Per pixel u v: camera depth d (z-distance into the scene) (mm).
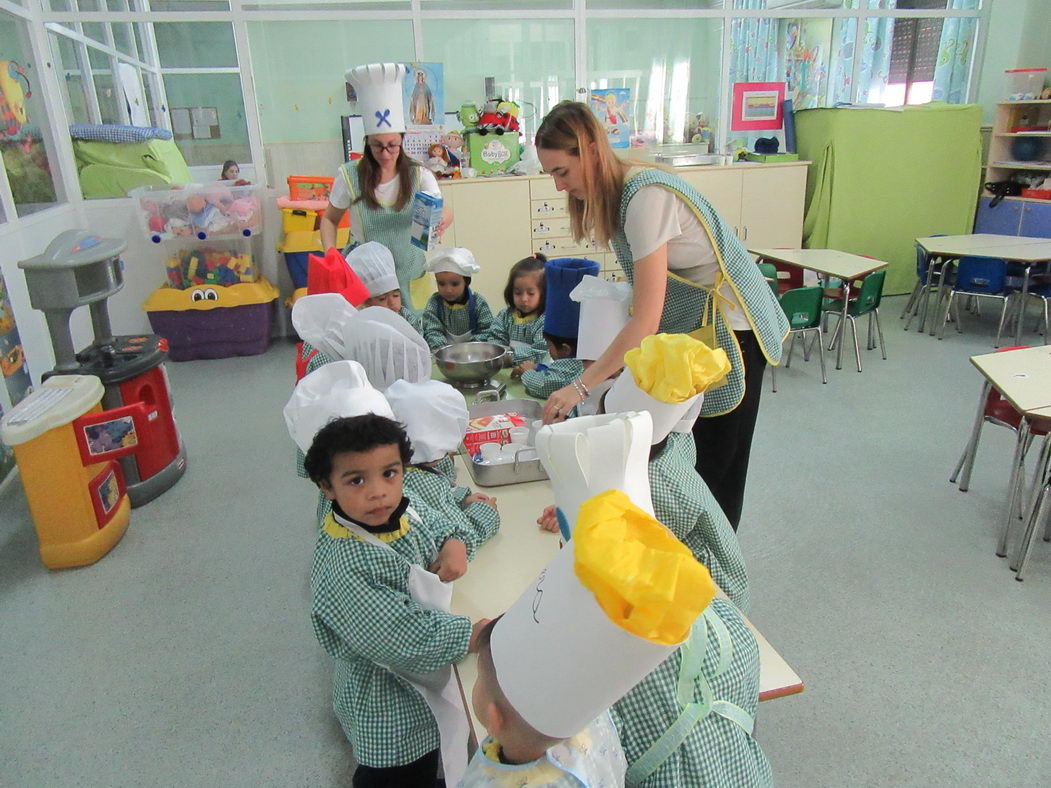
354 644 1122
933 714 1719
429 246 2602
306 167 4957
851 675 1847
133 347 2797
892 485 2793
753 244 5387
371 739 1289
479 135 4863
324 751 1675
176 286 4441
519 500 1496
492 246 4934
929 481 2816
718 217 1597
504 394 2102
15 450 2229
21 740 1720
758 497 2736
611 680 552
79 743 1709
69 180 4301
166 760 1659
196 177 4910
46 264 2494
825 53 5539
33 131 3902
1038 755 1601
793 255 4523
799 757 1615
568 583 553
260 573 2340
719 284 1601
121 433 2422
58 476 2289
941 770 1574
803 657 1913
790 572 2275
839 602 2125
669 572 482
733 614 900
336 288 1915
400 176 2703
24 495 2875
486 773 655
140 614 2154
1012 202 5402
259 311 4566
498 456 1604
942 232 5691
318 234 4551
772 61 5441
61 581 2320
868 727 1689
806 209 5598
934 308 5312
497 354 2305
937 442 3152
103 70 4629
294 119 4852
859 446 3141
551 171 1567
